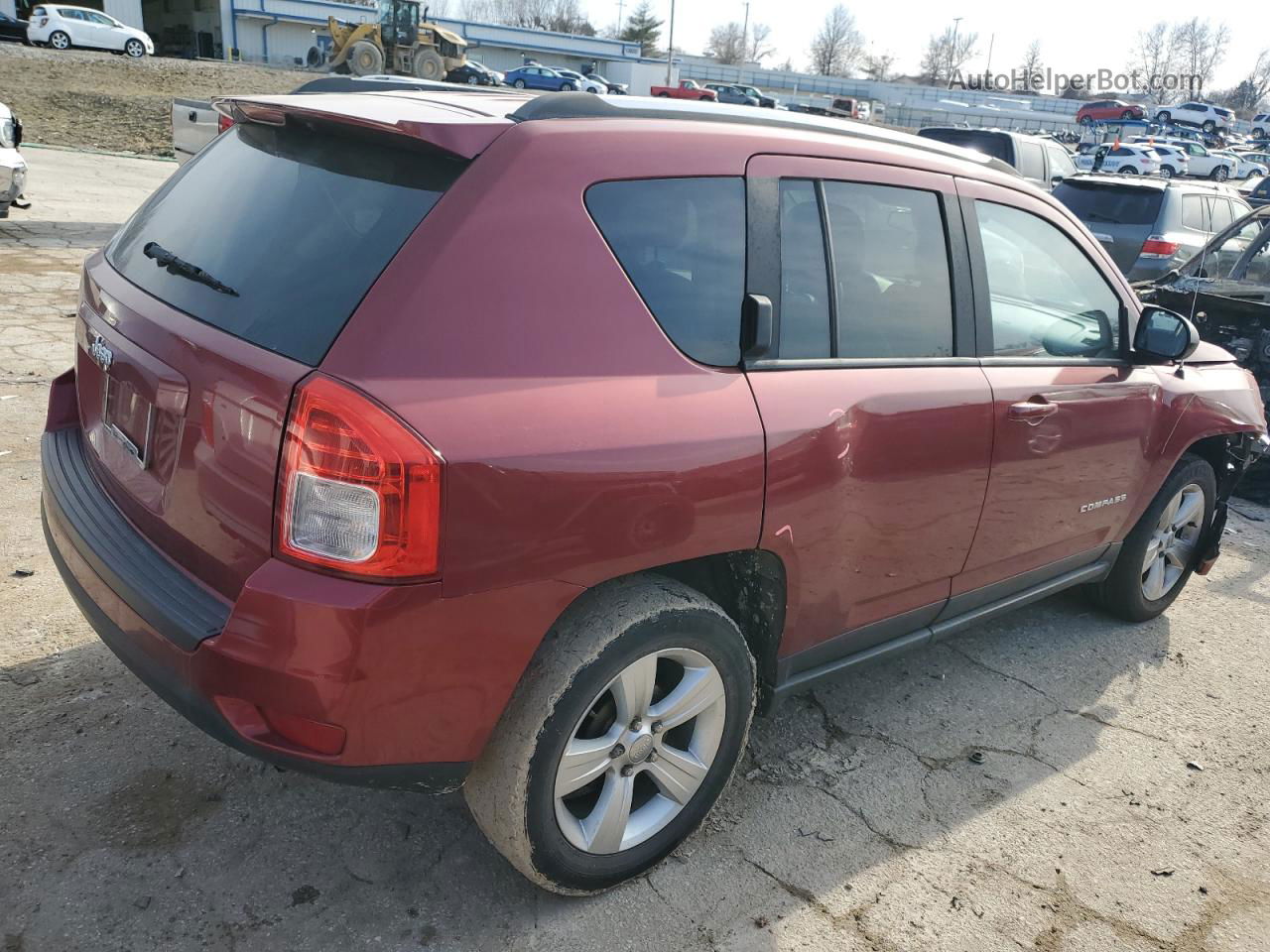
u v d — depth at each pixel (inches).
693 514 88.4
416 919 92.9
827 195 105.1
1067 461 131.3
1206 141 2140.7
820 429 97.5
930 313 114.1
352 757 78.0
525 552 79.0
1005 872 107.8
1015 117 2444.6
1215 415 156.8
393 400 73.5
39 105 910.4
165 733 114.1
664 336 89.6
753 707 105.4
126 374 90.9
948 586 124.0
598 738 92.2
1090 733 136.0
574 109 90.4
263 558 77.0
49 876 93.0
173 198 103.4
